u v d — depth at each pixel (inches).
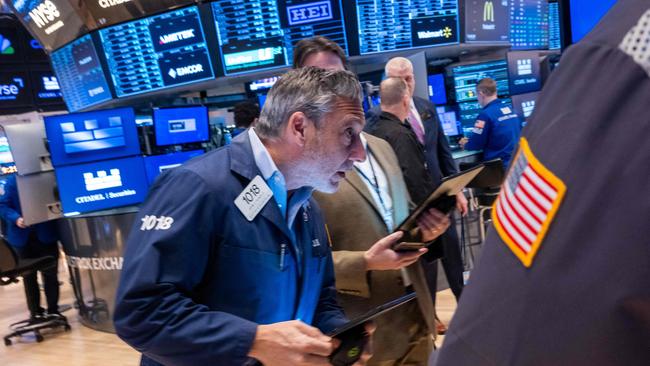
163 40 220.1
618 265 14.4
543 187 16.7
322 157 44.9
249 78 232.2
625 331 14.3
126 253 43.8
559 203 16.0
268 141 45.9
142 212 44.9
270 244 45.3
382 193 71.7
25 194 197.9
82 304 200.5
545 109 18.0
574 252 15.3
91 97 240.1
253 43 217.0
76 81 242.1
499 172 60.6
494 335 17.4
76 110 252.8
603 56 16.4
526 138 18.5
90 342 182.2
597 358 14.8
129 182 202.4
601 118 15.5
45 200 201.6
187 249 42.3
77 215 193.9
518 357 16.5
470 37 234.4
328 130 44.0
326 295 54.4
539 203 16.7
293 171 46.1
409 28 222.1
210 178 44.4
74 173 196.2
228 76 221.5
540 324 16.0
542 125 17.7
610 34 16.6
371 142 74.8
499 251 18.2
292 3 212.4
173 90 233.1
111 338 183.6
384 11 217.5
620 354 14.5
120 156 200.4
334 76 44.9
